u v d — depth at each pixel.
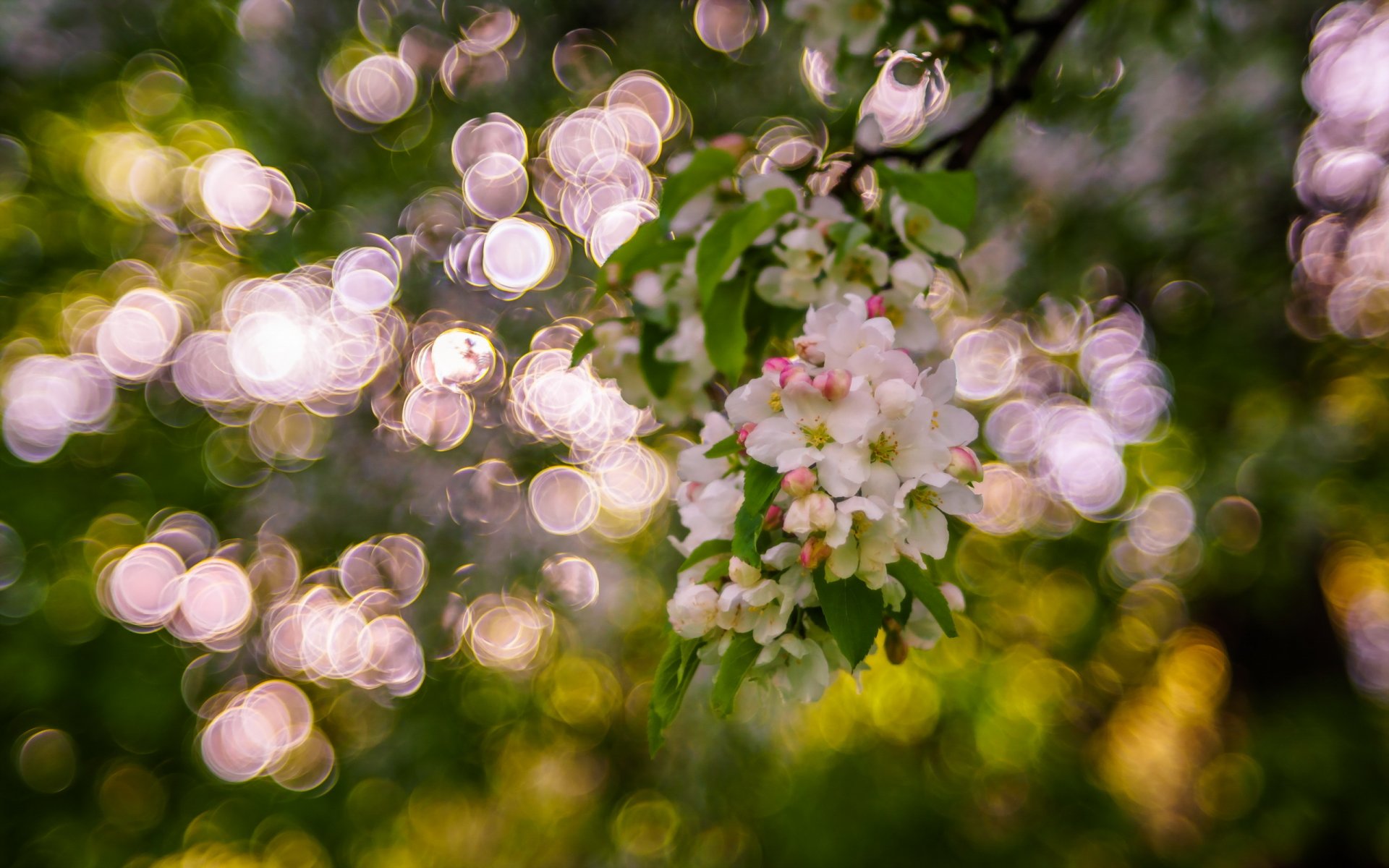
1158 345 5.48
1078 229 4.86
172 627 5.03
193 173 4.64
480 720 4.91
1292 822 5.20
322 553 4.60
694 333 1.65
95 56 4.44
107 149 4.84
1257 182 4.84
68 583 5.21
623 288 1.66
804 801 4.93
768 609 1.26
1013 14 1.91
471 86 4.43
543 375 4.39
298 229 4.59
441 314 4.40
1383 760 5.29
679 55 4.59
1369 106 4.82
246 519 4.74
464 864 5.56
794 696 1.28
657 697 1.34
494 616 4.64
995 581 5.80
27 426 5.21
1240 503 4.95
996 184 4.62
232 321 4.92
